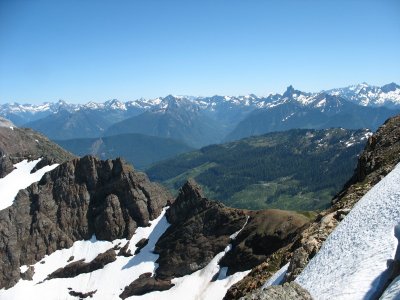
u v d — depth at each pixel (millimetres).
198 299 170500
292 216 175750
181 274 190375
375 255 29734
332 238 39500
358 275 28547
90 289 199250
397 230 30844
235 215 196375
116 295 192000
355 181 77000
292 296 29047
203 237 197375
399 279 24578
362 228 36250
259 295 28953
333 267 33062
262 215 185500
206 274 182000
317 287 31312
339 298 27266
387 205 37094
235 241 186375
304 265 42438
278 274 49594
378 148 74938
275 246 165625
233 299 59969
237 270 174000
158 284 188375
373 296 25844
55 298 198875
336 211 51031
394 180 42562
